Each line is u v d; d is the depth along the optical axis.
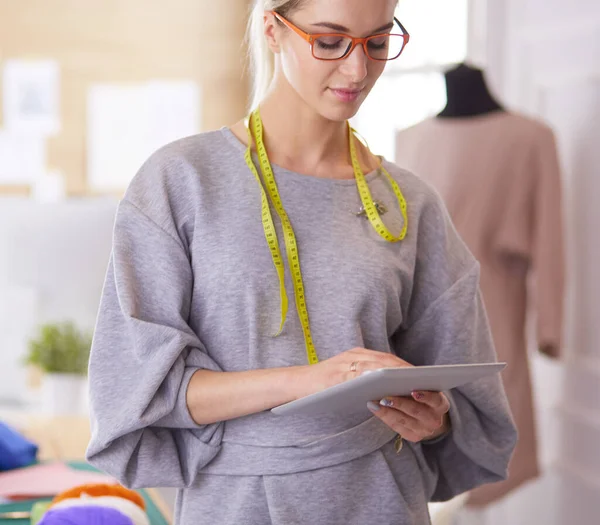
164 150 1.54
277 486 1.44
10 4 5.68
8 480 2.11
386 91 4.54
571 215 3.38
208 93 5.96
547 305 3.11
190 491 1.50
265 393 1.38
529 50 3.55
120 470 1.44
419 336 1.64
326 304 1.49
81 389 2.99
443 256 1.64
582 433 3.38
